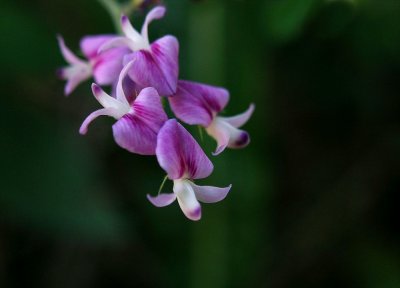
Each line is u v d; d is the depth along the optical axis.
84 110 0.27
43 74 0.26
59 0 0.26
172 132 0.18
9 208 0.25
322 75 0.27
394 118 0.27
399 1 0.26
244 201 0.25
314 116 0.28
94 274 0.27
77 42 0.26
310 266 0.27
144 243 0.26
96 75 0.20
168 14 0.25
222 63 0.25
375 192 0.27
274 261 0.27
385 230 0.27
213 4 0.25
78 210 0.24
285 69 0.27
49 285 0.27
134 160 0.26
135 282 0.27
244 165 0.25
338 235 0.27
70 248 0.27
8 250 0.27
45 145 0.25
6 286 0.27
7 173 0.25
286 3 0.25
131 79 0.19
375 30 0.26
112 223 0.24
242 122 0.20
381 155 0.27
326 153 0.28
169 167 0.18
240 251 0.26
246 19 0.25
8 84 0.26
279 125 0.27
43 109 0.26
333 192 0.28
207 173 0.18
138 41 0.19
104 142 0.27
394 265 0.27
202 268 0.26
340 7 0.26
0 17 0.25
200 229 0.26
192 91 0.19
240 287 0.26
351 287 0.27
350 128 0.28
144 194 0.26
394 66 0.27
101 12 0.26
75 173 0.25
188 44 0.25
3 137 0.25
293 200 0.28
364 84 0.27
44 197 0.24
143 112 0.18
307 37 0.26
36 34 0.26
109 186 0.26
